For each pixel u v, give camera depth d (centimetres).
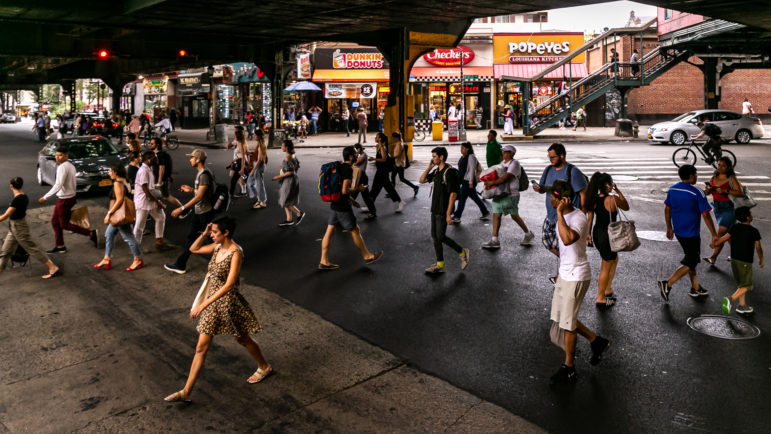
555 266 844
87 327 643
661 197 1362
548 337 591
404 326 628
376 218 1205
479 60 3997
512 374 511
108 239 862
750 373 500
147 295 751
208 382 509
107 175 1479
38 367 545
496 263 862
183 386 503
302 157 2423
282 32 2083
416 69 3991
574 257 486
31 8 1566
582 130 3778
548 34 3975
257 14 1697
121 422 446
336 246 979
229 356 562
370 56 4044
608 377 500
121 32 2303
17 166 2217
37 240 1072
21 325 651
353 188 826
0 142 3762
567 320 482
